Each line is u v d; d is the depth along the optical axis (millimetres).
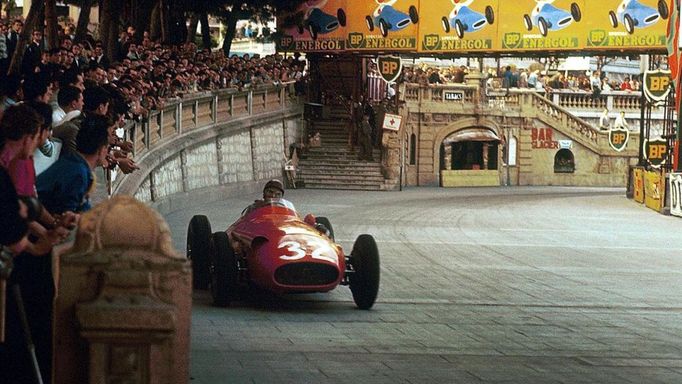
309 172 48719
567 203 43500
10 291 6266
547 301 15711
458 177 58031
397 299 15211
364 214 32750
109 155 10188
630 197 48094
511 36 47031
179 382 4801
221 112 38781
